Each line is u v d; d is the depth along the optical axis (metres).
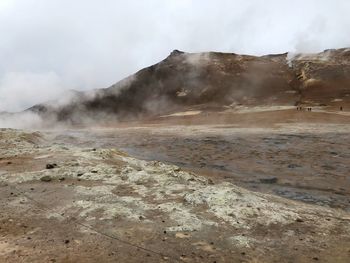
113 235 12.59
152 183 18.88
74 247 11.66
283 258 11.44
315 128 60.09
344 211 19.94
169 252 11.52
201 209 15.14
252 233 13.09
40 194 16.94
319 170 31.41
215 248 11.89
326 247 12.28
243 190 18.88
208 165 35.50
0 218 14.05
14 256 10.96
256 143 47.41
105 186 18.12
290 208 16.23
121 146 51.59
